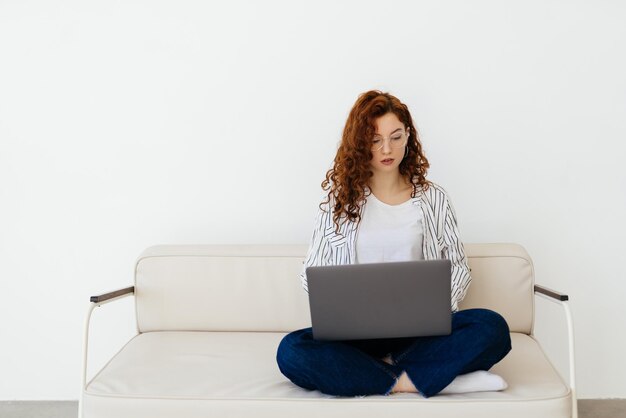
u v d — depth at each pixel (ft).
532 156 7.95
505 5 7.81
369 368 5.47
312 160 8.08
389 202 6.51
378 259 6.36
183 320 7.33
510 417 5.26
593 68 7.82
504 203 8.02
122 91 8.09
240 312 7.30
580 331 8.13
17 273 8.34
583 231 8.02
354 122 6.29
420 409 5.30
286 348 5.57
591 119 7.88
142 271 7.36
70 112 8.14
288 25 7.95
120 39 8.05
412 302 5.28
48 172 8.21
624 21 7.76
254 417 5.40
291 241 8.18
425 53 7.89
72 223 8.27
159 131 8.13
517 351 6.38
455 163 8.01
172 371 5.98
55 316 8.38
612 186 7.95
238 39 8.00
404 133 6.28
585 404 8.01
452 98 7.93
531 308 7.08
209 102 8.08
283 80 8.00
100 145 8.16
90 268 8.32
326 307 5.30
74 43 8.07
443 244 6.61
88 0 8.03
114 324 8.38
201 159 8.14
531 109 7.90
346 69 7.95
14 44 8.08
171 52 8.04
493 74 7.88
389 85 7.95
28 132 8.16
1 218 8.28
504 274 7.09
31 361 8.41
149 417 5.48
